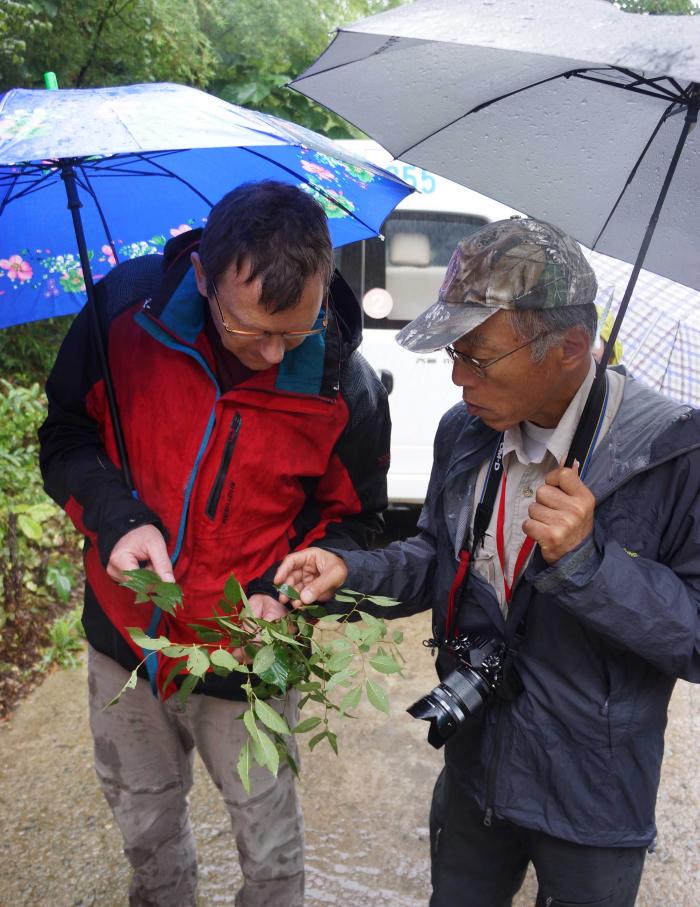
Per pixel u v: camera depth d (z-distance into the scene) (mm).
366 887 2760
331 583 1737
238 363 1798
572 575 1406
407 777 3285
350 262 4508
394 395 4578
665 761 3420
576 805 1606
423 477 4672
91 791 3139
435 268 4523
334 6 9938
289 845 2055
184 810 2162
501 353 1448
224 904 2678
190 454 1783
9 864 2795
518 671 1629
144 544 1684
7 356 6609
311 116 10180
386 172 1976
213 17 9102
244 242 1506
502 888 1920
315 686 1598
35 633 4012
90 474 1832
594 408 1529
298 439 1831
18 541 4449
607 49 1121
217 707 1940
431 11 1263
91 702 2045
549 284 1416
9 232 2029
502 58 1530
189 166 1941
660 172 1619
